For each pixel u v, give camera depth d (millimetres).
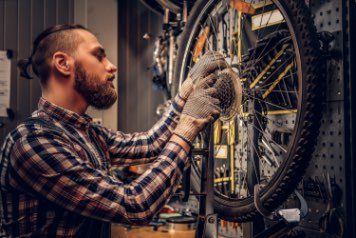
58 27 1134
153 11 2816
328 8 1448
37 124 1047
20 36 2785
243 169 1777
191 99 1108
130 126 3006
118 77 2979
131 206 975
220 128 1968
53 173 968
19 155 979
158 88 2762
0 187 1044
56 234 1034
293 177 1287
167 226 2197
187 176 1223
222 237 2033
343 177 1393
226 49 1944
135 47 3043
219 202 1607
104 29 2928
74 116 1131
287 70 1551
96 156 1163
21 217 1033
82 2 2924
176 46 2412
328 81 1445
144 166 2410
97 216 982
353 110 1398
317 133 1268
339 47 1407
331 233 1398
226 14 1972
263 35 1697
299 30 1289
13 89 2758
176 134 1080
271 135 1605
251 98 1474
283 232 1202
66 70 1101
